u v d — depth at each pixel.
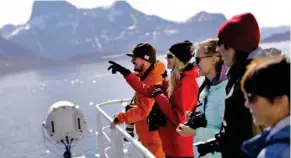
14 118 164.62
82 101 195.12
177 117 3.98
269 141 1.71
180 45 3.99
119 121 4.61
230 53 2.68
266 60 1.77
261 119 1.77
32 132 132.50
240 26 2.61
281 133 1.68
